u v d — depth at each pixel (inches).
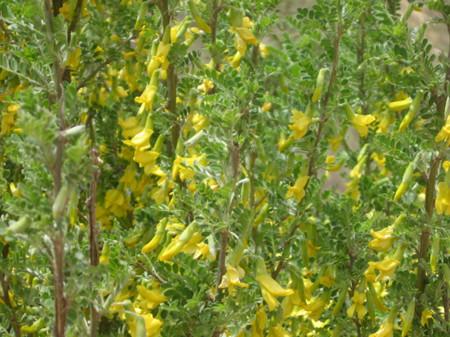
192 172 32.4
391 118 37.4
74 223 27.7
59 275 25.6
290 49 38.1
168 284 31.9
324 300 34.4
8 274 30.7
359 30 40.0
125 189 37.6
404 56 34.1
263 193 33.8
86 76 36.7
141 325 27.7
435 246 33.1
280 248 33.7
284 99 35.3
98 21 36.4
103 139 38.2
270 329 32.5
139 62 36.6
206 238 31.1
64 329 25.9
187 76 34.7
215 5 35.1
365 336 35.1
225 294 31.2
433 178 33.7
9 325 33.3
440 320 34.4
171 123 34.9
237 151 31.4
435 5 34.2
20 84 35.1
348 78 35.0
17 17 32.7
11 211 25.6
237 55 34.8
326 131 34.6
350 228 34.3
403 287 34.1
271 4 36.3
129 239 33.3
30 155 25.5
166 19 34.9
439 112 34.0
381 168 41.5
